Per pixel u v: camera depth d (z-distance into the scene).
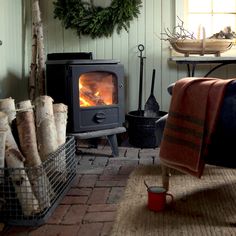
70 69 3.02
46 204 2.10
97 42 3.83
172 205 2.20
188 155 2.08
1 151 2.03
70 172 2.64
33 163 2.17
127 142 3.73
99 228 1.96
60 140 2.57
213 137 2.05
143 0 3.76
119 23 3.72
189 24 3.85
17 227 1.98
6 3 3.24
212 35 3.68
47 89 3.29
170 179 2.63
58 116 2.61
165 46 3.80
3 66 3.16
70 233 1.90
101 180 2.68
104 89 3.24
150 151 3.42
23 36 3.74
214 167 2.88
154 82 3.85
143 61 3.83
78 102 3.07
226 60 3.39
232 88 1.96
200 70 3.82
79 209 2.19
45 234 1.90
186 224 1.96
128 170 2.89
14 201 2.08
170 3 3.75
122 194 2.40
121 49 3.83
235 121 1.96
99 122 3.17
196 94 2.06
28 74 3.86
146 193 2.38
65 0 3.67
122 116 3.31
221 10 3.84
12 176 2.02
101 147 3.58
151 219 2.02
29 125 2.23
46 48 3.84
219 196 2.33
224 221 2.00
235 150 2.00
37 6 3.59
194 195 2.35
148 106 3.70
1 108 2.30
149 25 3.79
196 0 3.84
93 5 3.75
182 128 2.12
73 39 3.84
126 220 2.01
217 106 1.98
